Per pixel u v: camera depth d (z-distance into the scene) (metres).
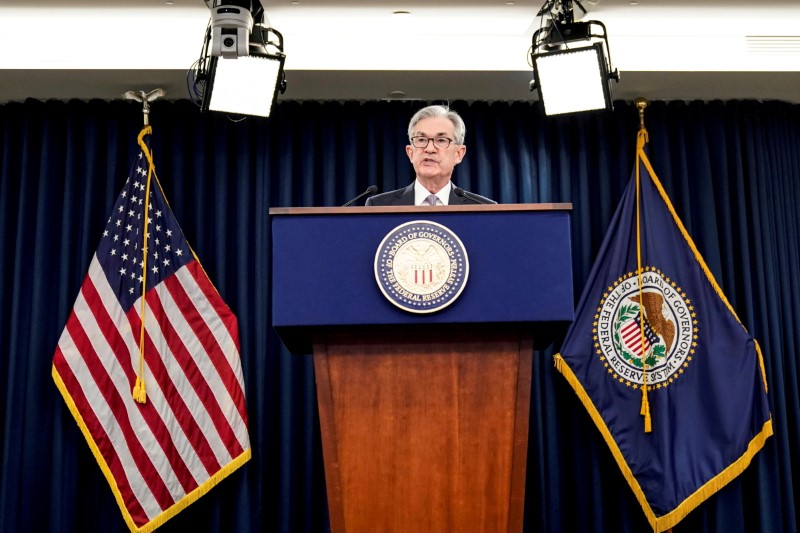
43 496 5.02
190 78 5.21
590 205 5.58
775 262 5.54
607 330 5.17
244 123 5.51
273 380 5.22
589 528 5.14
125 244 5.15
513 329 2.37
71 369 4.92
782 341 5.43
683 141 5.64
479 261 2.33
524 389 2.35
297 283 2.31
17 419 5.09
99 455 4.85
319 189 5.54
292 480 5.06
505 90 5.52
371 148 5.55
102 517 4.98
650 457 5.00
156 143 5.46
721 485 4.93
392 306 2.30
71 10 4.96
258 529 4.99
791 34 5.33
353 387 2.34
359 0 4.91
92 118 5.46
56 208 5.38
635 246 5.32
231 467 4.91
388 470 2.31
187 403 4.96
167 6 4.95
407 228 2.33
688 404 5.05
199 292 5.12
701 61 5.30
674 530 5.09
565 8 4.43
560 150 5.62
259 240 5.35
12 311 5.20
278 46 4.43
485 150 5.61
